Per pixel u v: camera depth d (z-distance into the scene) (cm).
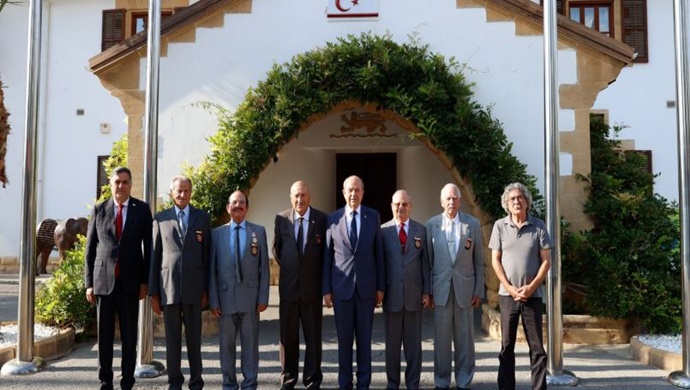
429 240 535
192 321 509
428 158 1110
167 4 1447
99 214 520
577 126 796
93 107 1437
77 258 762
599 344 703
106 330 509
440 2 805
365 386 515
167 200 793
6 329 713
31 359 595
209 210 741
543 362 481
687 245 574
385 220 1205
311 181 1127
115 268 506
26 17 1449
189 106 806
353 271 517
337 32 810
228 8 812
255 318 520
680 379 549
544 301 708
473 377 571
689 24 616
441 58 762
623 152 976
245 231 523
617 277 683
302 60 762
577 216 782
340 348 519
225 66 808
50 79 1446
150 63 612
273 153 761
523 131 796
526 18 797
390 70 752
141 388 540
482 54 802
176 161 802
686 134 586
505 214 728
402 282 521
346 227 525
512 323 494
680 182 588
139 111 804
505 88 799
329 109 768
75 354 657
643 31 1318
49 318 705
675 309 674
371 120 1063
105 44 1446
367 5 807
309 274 523
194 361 509
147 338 586
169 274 502
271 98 757
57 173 1432
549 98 590
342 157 1222
